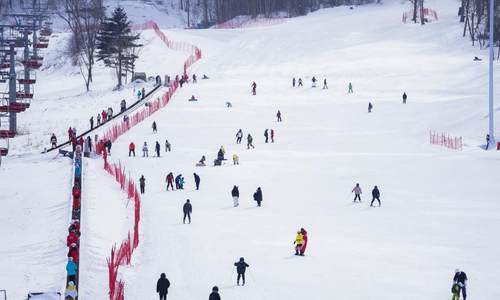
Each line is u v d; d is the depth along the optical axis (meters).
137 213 61.91
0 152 96.19
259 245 56.62
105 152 90.69
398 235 59.03
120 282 44.56
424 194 75.44
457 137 107.75
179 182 79.88
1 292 45.59
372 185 80.50
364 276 48.19
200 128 118.62
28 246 57.19
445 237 58.12
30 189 79.44
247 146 105.75
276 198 74.88
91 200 71.06
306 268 50.25
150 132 115.81
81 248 54.25
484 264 50.50
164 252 55.00
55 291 43.38
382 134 113.44
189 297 44.59
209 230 61.66
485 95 128.88
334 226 62.69
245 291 45.56
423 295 44.12
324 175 86.62
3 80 121.38
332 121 123.12
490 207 68.81
